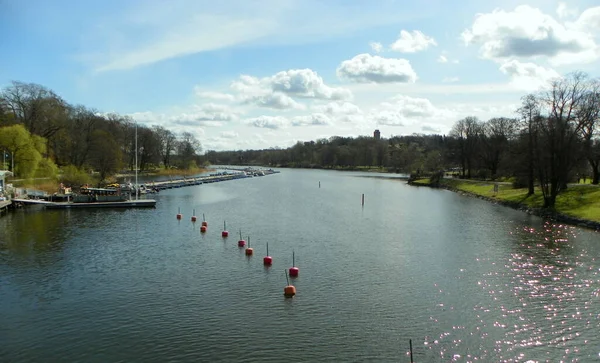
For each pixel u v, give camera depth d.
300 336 30.97
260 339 30.58
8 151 103.88
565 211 77.62
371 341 30.22
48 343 30.38
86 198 98.12
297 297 38.28
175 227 71.25
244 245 57.38
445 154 187.00
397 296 38.44
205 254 53.03
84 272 45.66
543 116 89.31
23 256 51.84
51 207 92.69
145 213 87.56
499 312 34.84
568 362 27.28
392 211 90.38
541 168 85.94
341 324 32.88
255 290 40.06
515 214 84.19
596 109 88.38
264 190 148.12
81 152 133.75
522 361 27.45
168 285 41.56
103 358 28.41
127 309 35.91
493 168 152.75
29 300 37.94
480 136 156.38
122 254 52.94
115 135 171.00
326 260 50.00
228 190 147.88
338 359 27.92
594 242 57.75
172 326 32.72
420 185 170.88
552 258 49.97
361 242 59.31
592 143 95.62
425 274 44.66
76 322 33.56
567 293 38.84
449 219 78.69
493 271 45.44
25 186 109.31
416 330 31.81
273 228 70.19
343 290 40.03
